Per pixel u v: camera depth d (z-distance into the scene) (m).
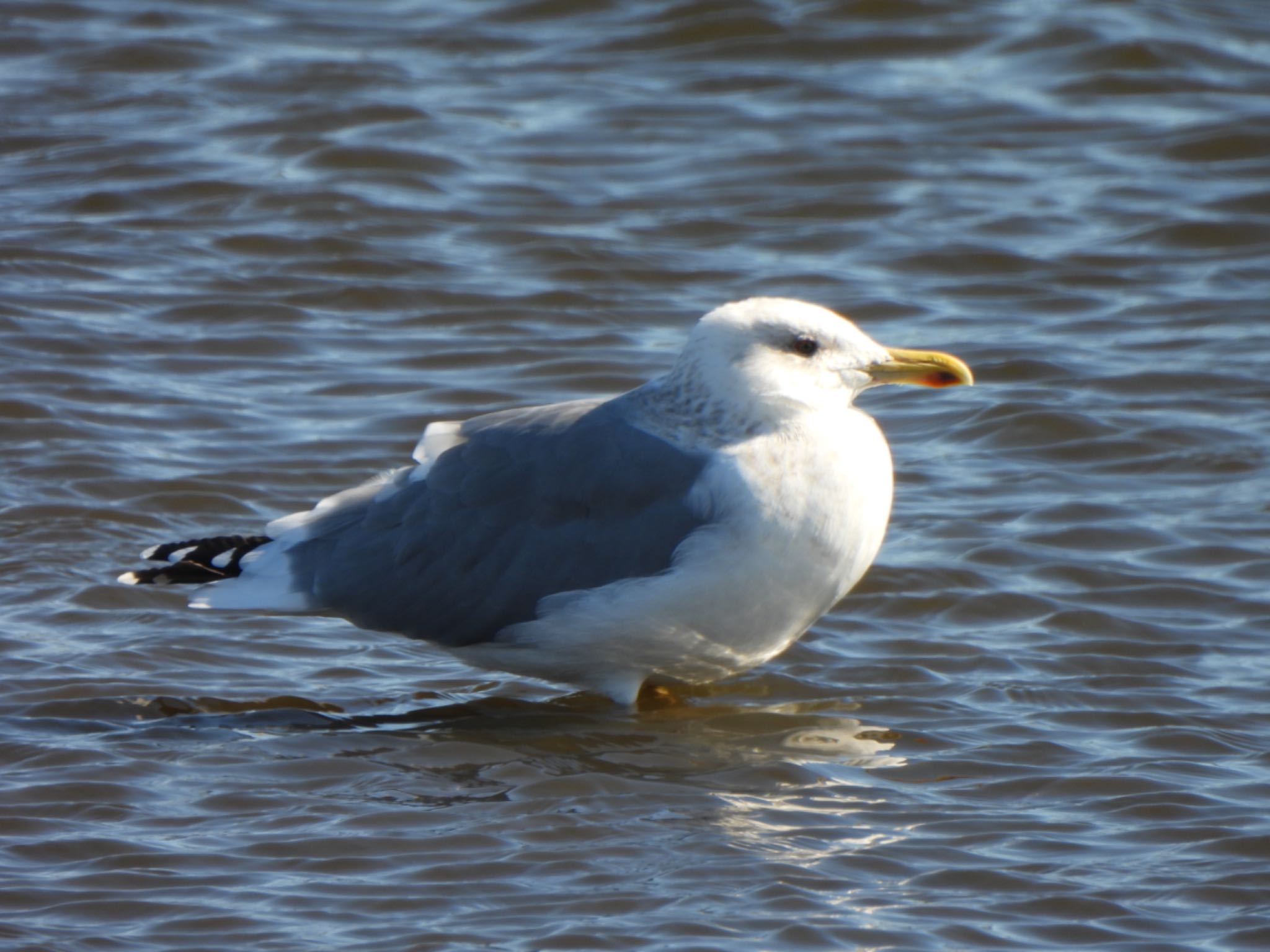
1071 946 8.52
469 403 15.92
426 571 11.34
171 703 11.27
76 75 22.80
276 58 23.33
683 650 11.18
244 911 8.80
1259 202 19.88
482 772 10.43
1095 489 14.48
